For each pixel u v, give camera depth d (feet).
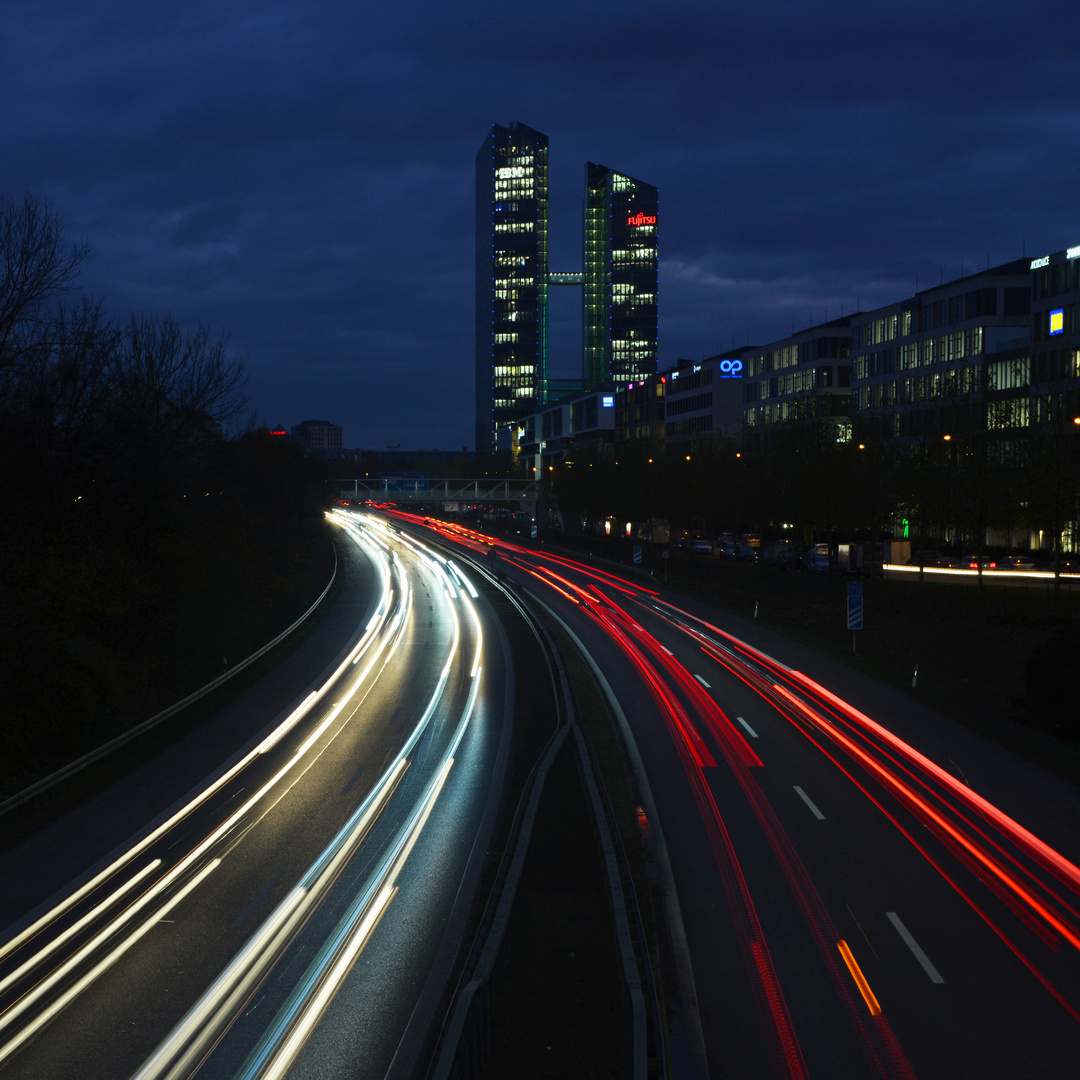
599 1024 41.47
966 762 86.79
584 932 50.72
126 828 67.00
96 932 50.55
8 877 57.98
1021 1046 41.91
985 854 64.44
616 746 91.25
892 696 115.03
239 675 125.49
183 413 142.61
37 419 108.78
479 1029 38.01
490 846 63.87
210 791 75.92
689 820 71.41
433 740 93.35
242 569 150.61
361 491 514.68
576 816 69.92
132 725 93.30
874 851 65.05
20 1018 42.11
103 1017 42.06
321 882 57.52
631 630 169.07
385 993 44.27
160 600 118.01
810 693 116.78
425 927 51.29
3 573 92.12
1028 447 157.79
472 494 526.57
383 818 69.77
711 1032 43.16
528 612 189.98
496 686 120.88
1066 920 54.49
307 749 89.56
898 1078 39.63
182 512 137.28
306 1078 37.65
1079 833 68.69
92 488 118.62
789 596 200.34
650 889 58.34
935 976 48.14
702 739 94.94
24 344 106.73
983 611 152.56
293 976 45.85
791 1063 40.68
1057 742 94.68
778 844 66.49
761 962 49.65
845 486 205.98
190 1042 40.09
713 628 171.22
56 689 83.76
